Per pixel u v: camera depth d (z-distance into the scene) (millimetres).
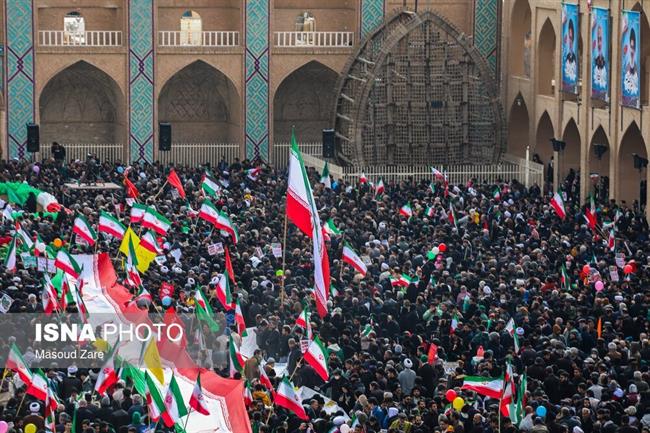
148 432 38250
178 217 66500
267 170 82188
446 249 60969
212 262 57688
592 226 66062
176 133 95500
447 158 88125
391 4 93125
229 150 92875
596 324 50438
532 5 89250
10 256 54844
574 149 87062
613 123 79875
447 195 73688
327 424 39688
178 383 41781
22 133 89812
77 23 93250
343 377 43625
